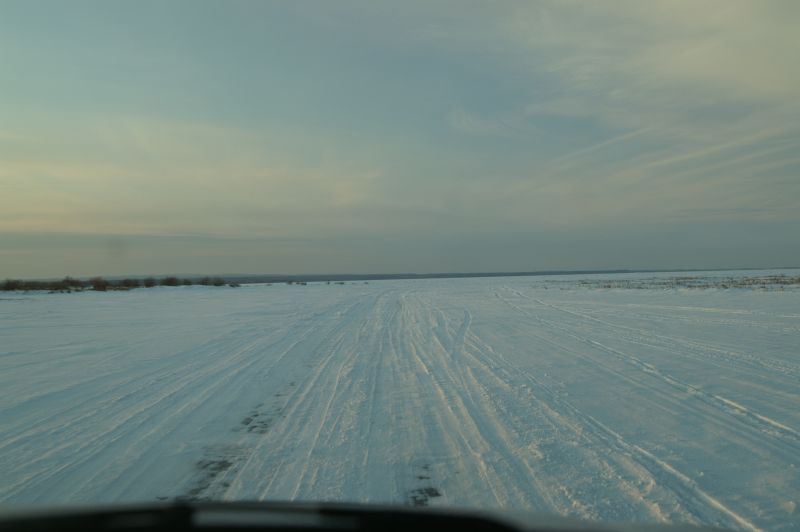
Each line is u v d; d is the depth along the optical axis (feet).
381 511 7.73
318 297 127.44
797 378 27.02
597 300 91.71
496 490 14.88
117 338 50.98
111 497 14.88
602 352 37.47
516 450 18.22
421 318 68.33
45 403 26.32
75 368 35.63
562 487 14.93
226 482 15.89
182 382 31.01
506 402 24.79
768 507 13.23
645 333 46.24
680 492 14.30
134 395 27.89
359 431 20.97
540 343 43.14
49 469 17.28
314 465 17.24
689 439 18.69
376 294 141.79
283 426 21.89
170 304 101.96
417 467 16.90
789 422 20.07
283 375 32.83
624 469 16.16
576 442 18.84
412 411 23.84
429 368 34.09
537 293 125.29
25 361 38.37
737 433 19.12
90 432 21.43
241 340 49.37
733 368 30.01
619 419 21.44
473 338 47.70
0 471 17.16
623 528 7.55
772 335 42.06
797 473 15.38
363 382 30.37
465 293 137.59
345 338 50.03
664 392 25.45
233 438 20.34
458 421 22.03
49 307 94.32
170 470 16.99
